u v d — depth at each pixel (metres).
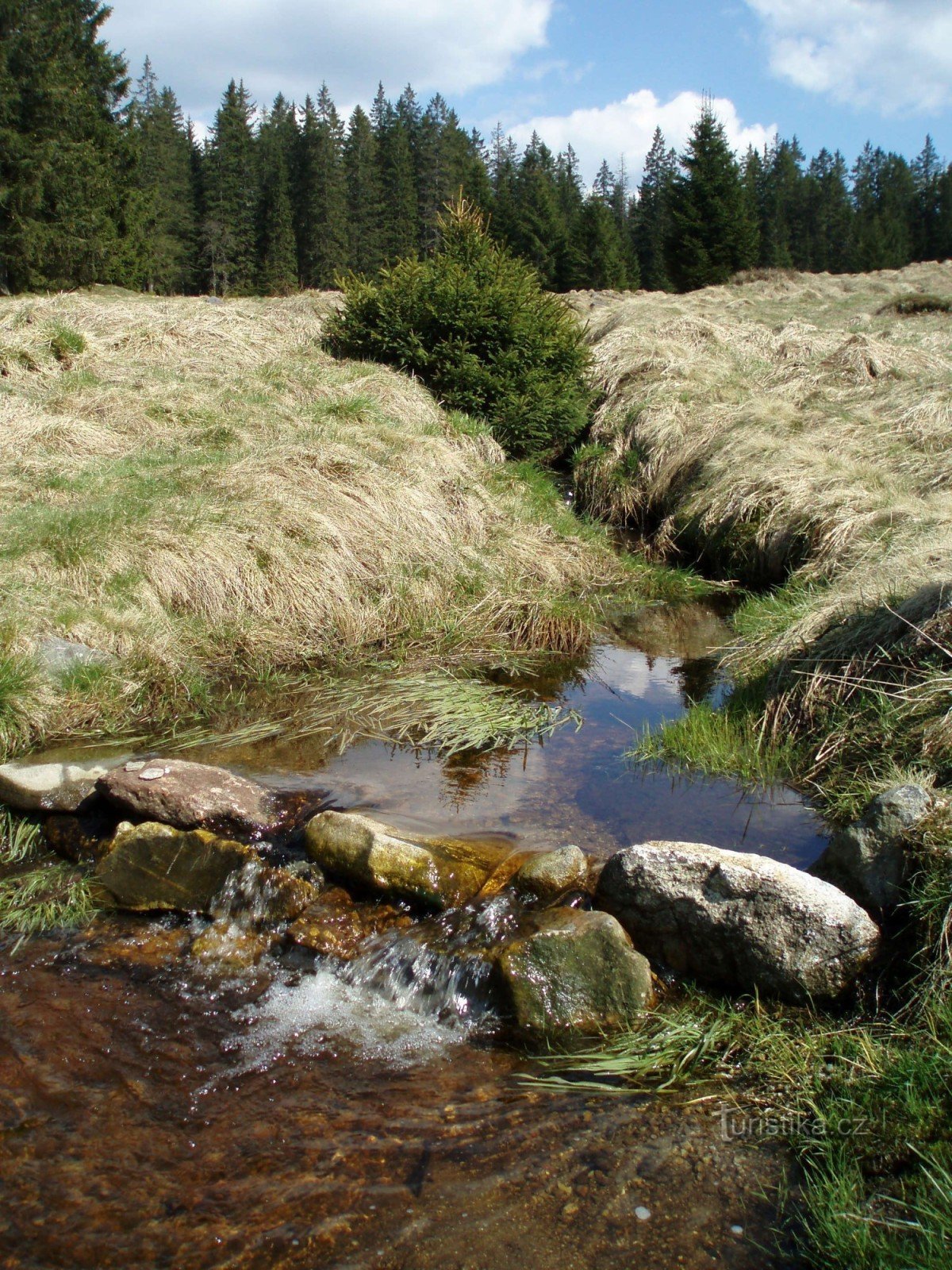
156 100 85.56
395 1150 3.09
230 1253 2.72
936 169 108.06
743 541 9.59
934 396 10.76
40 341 11.23
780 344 17.22
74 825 5.06
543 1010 3.66
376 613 7.82
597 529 10.88
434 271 13.09
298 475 8.72
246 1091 3.38
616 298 30.47
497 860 4.58
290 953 4.18
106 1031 3.66
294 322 15.03
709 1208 2.85
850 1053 3.33
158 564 7.27
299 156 67.12
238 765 5.70
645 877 3.96
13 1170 3.00
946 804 3.98
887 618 5.61
